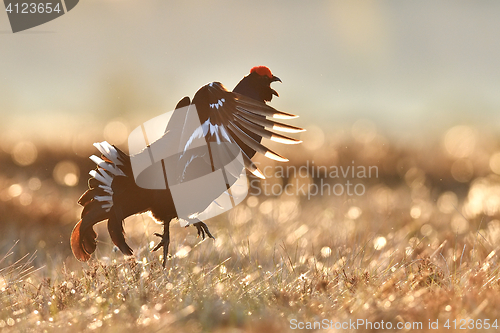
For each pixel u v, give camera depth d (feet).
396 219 117.08
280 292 61.67
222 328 53.26
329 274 70.54
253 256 85.66
